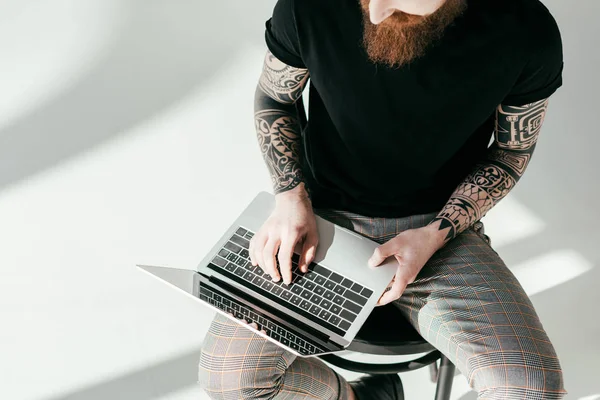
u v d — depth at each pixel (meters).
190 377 2.12
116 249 2.44
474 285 1.59
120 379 2.10
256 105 1.86
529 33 1.53
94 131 2.79
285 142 1.79
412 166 1.68
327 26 1.60
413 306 1.61
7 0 3.25
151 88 2.95
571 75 2.98
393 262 1.59
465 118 1.61
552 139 2.79
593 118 2.85
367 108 1.63
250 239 1.68
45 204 2.55
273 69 1.75
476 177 1.70
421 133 1.63
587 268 2.42
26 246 2.43
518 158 1.73
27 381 2.09
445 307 1.56
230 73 3.02
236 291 1.57
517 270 2.40
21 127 2.79
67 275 2.36
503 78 1.56
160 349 2.18
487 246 1.71
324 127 1.74
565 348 2.21
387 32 1.50
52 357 2.15
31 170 2.65
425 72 1.56
